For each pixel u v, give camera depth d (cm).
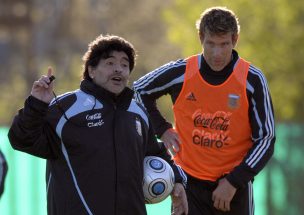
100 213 1572
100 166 1581
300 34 6550
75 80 11400
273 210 3472
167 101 8250
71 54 13550
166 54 12069
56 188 1608
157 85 1959
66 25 13850
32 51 11531
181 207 1767
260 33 6562
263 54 6562
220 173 1950
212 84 1909
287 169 3494
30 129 1545
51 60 13575
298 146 3512
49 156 1609
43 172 3256
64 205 1591
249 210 1998
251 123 1909
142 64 11706
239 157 1945
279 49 6562
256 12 6556
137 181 1620
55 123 1591
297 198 3484
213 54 1839
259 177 3472
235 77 1895
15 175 3272
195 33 6731
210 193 1967
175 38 6812
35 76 11488
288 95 6550
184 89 1939
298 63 6556
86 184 1578
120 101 1639
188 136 1962
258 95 1886
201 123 1939
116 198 1584
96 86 1623
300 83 6600
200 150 1955
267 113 1889
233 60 1906
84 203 1576
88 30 13725
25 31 12581
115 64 1627
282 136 3509
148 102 1975
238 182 1872
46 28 13950
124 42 1641
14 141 1569
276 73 6600
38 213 3250
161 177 1717
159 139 1992
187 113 1952
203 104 1928
